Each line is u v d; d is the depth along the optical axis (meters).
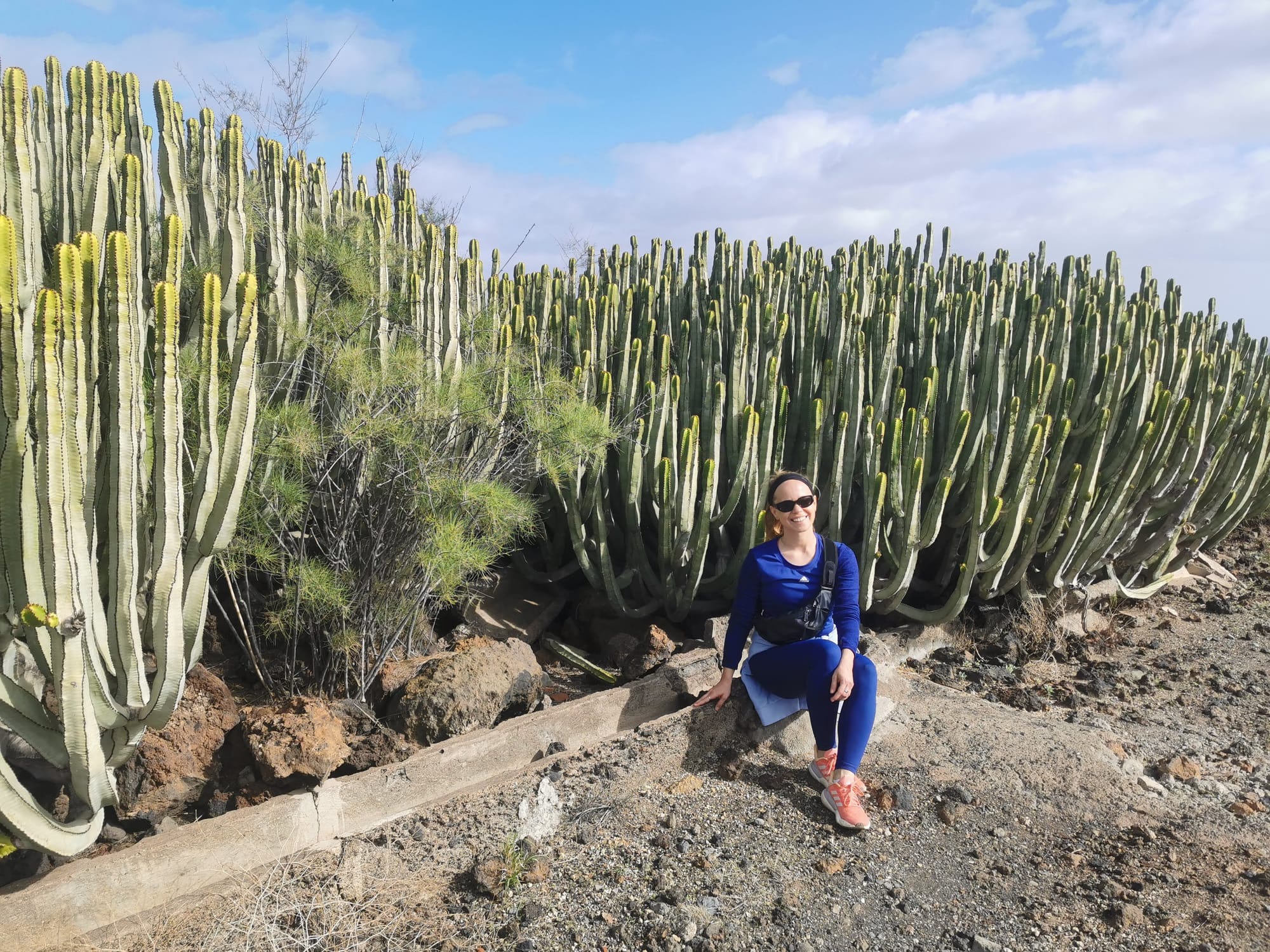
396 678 3.61
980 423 4.86
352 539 3.58
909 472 4.32
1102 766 3.54
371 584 3.54
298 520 3.46
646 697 3.79
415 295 4.02
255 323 2.54
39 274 2.59
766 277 6.20
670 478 4.30
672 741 3.54
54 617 2.20
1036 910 2.74
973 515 4.46
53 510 2.18
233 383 2.53
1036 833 3.15
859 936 2.62
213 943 2.41
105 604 2.80
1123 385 5.17
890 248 8.25
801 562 3.52
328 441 3.48
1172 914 2.70
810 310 5.12
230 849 2.70
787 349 5.45
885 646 4.39
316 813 2.87
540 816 3.10
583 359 4.77
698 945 2.53
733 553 4.84
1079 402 5.22
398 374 3.55
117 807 2.82
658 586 4.81
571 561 5.26
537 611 4.98
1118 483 4.91
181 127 3.54
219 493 2.55
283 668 3.66
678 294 6.11
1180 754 3.73
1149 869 2.93
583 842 2.99
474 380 3.89
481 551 3.57
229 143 3.27
